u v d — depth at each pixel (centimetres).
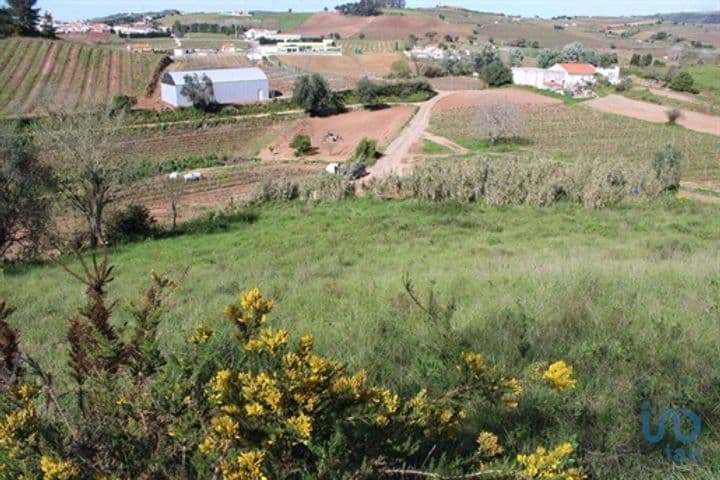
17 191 2008
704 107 7238
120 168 2219
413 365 380
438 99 7831
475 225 1972
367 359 432
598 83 8731
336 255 1483
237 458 202
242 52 13388
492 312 596
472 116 6831
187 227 2273
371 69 11838
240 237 1930
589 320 554
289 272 1227
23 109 6419
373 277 1021
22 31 9488
